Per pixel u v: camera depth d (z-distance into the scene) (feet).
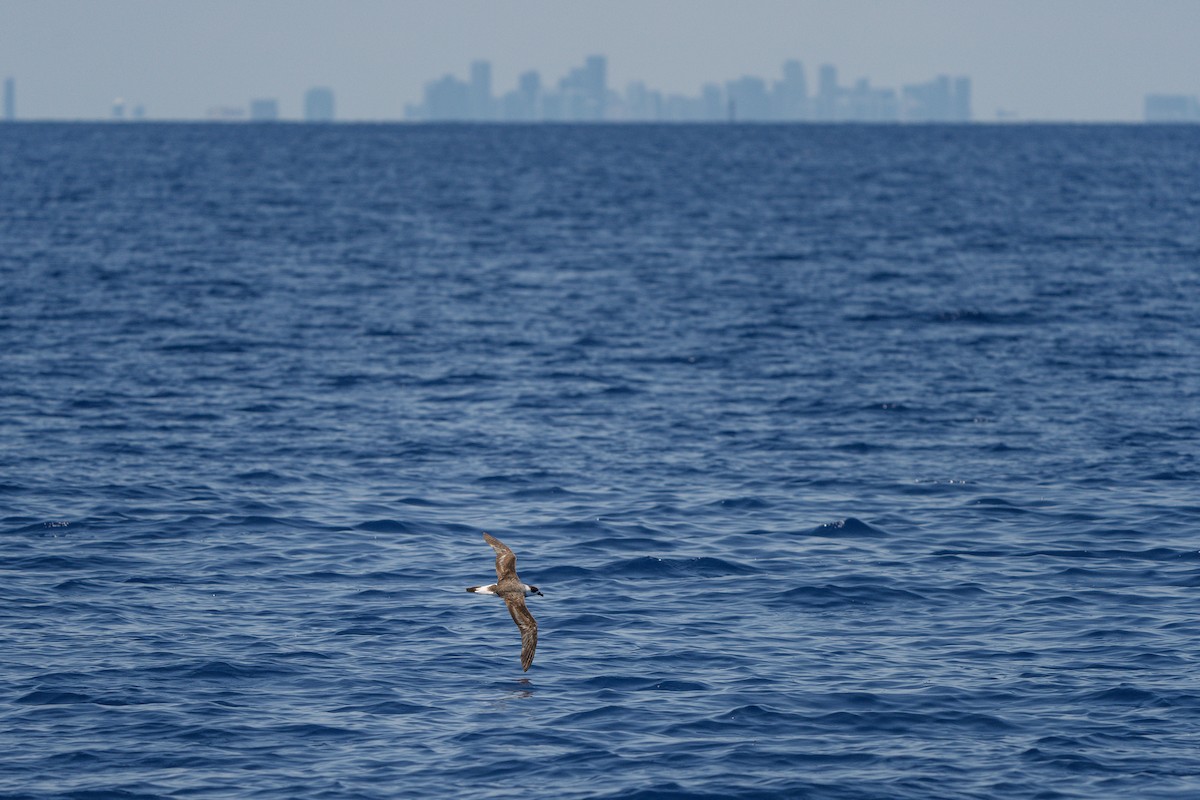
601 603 367.04
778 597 371.76
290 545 411.34
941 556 403.95
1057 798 261.03
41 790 263.08
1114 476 486.38
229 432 544.62
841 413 583.17
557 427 558.56
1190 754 278.26
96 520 431.02
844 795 262.26
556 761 276.21
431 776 270.26
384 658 328.29
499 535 422.82
